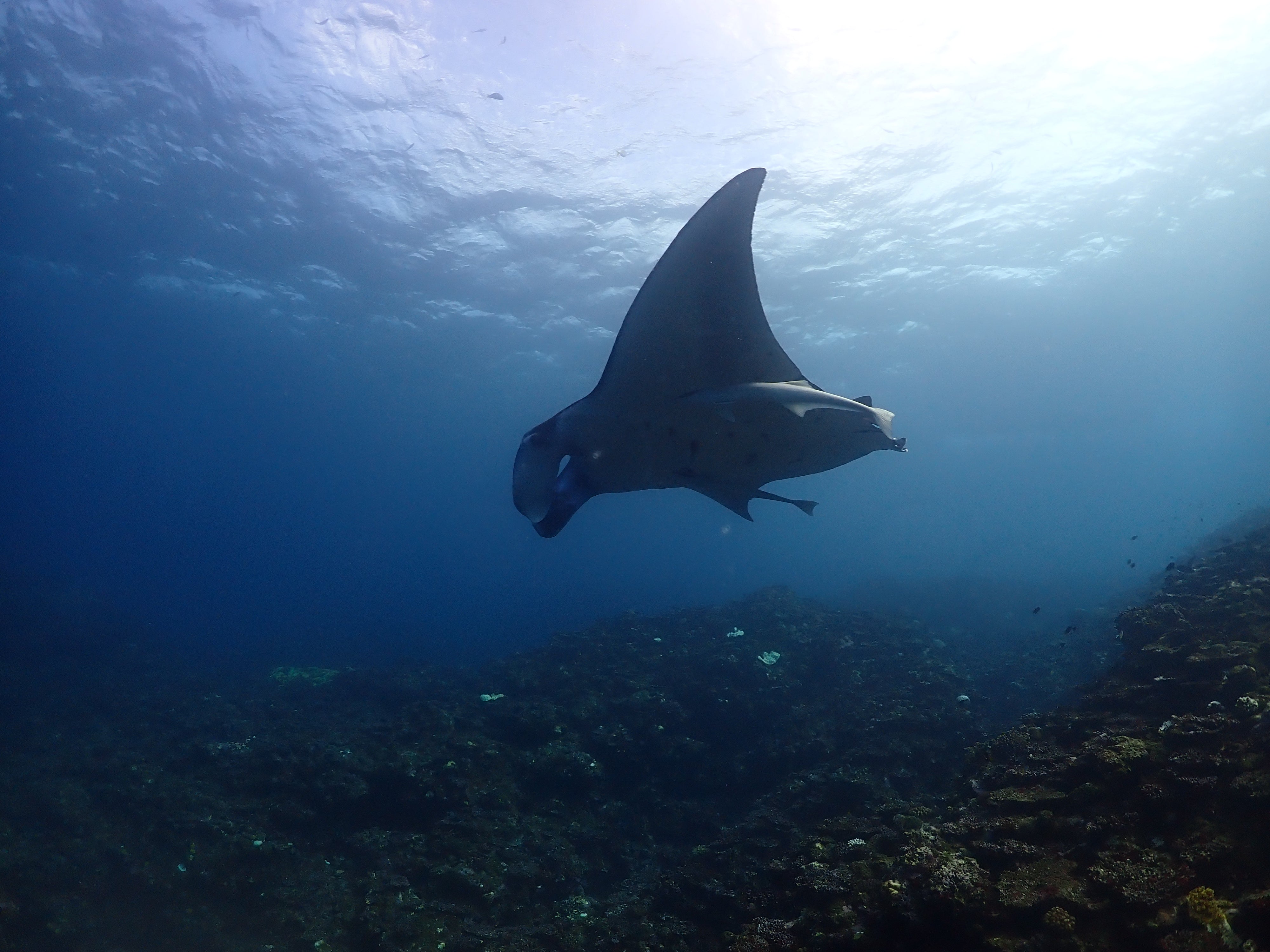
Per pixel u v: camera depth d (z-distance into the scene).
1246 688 4.53
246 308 26.23
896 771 7.64
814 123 13.72
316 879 7.14
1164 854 3.43
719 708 9.99
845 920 3.99
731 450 3.41
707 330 3.36
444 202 17.59
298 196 17.67
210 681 16.14
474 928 6.09
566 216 17.91
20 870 7.15
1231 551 7.89
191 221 19.36
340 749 8.71
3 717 11.92
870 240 18.34
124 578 50.62
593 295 22.70
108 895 7.09
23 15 12.30
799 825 7.02
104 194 18.17
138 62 13.34
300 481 79.44
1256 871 3.09
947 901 3.52
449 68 12.83
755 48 11.95
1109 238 19.02
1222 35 12.06
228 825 7.56
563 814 8.16
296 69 13.18
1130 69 12.65
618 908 6.29
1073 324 25.05
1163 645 5.64
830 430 3.37
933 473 60.09
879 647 11.12
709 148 14.62
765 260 19.23
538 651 12.95
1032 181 16.02
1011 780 4.75
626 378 3.38
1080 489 88.62
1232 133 14.73
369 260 21.09
